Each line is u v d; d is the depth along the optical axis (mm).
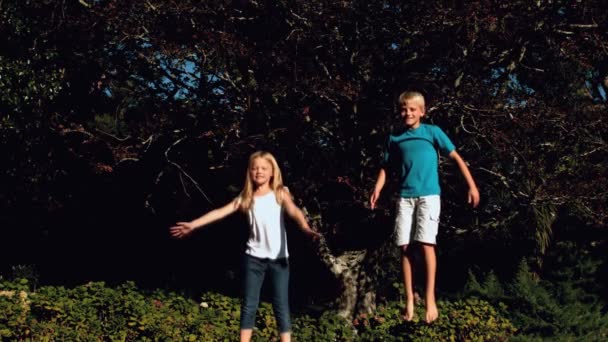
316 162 13633
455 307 11742
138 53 13266
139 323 10195
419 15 11805
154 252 20750
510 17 12055
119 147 13711
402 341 10727
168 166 15188
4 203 19562
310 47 12984
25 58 13555
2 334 9391
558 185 13055
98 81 15031
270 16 12789
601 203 13250
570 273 12820
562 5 12398
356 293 14508
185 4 11977
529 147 13195
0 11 13180
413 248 5805
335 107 13227
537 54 14336
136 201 18688
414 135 5672
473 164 13656
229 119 13281
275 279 5832
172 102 13891
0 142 13953
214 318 10547
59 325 10023
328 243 15195
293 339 10570
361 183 13227
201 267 20531
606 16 12453
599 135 14062
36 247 21719
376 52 12977
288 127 12859
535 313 12047
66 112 15227
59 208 19750
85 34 13516
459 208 15078
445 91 12555
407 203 5605
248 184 5887
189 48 12289
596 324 11805
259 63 12711
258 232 5840
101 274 21078
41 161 15133
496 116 12570
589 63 13102
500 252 16906
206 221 5746
